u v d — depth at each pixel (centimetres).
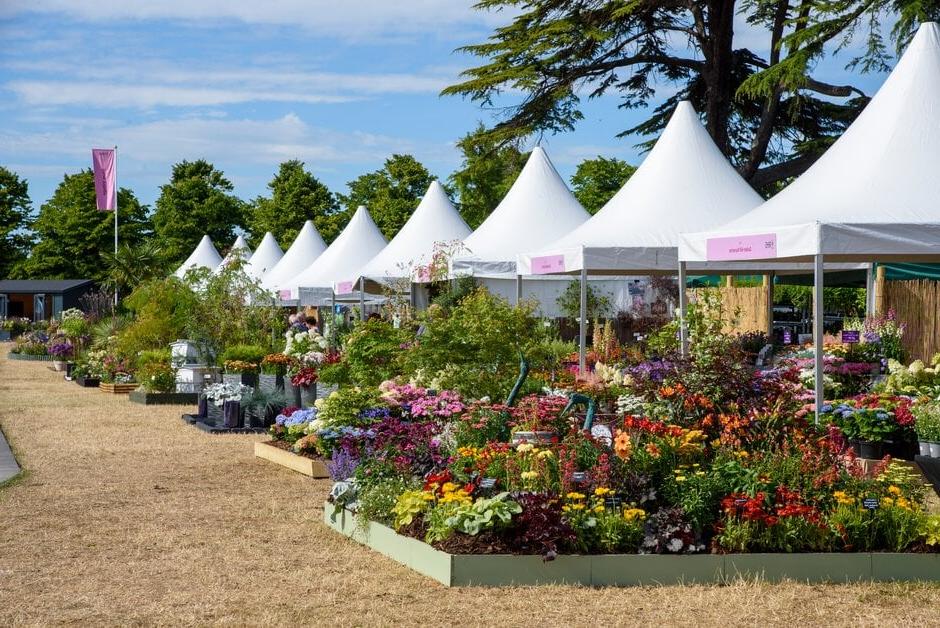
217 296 2291
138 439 1453
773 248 1187
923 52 1327
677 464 768
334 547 784
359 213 3200
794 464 757
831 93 2959
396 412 1164
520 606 623
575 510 701
